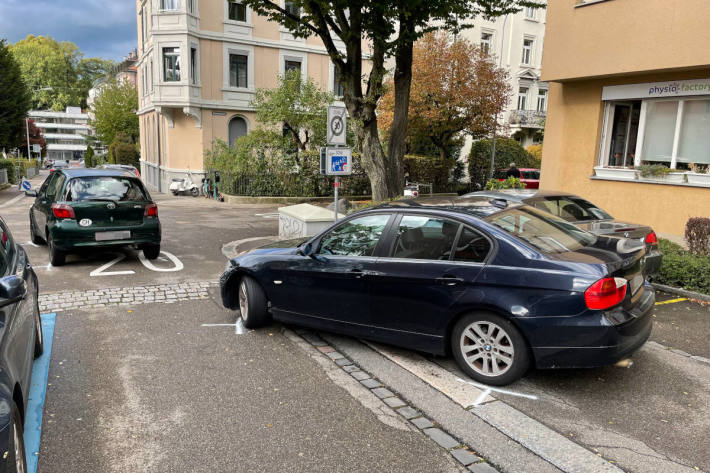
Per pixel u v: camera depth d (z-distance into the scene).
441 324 4.29
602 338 3.68
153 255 9.35
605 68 10.68
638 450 3.27
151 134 33.47
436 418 3.69
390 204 4.91
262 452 3.27
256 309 5.47
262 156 23.23
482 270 4.06
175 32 25.56
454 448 3.32
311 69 29.34
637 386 4.19
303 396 4.04
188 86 26.06
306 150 23.84
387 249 4.63
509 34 33.69
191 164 27.86
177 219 16.00
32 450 3.25
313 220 9.88
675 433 3.48
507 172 23.41
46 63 115.00
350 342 5.21
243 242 11.30
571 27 11.24
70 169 9.18
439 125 24.48
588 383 4.24
